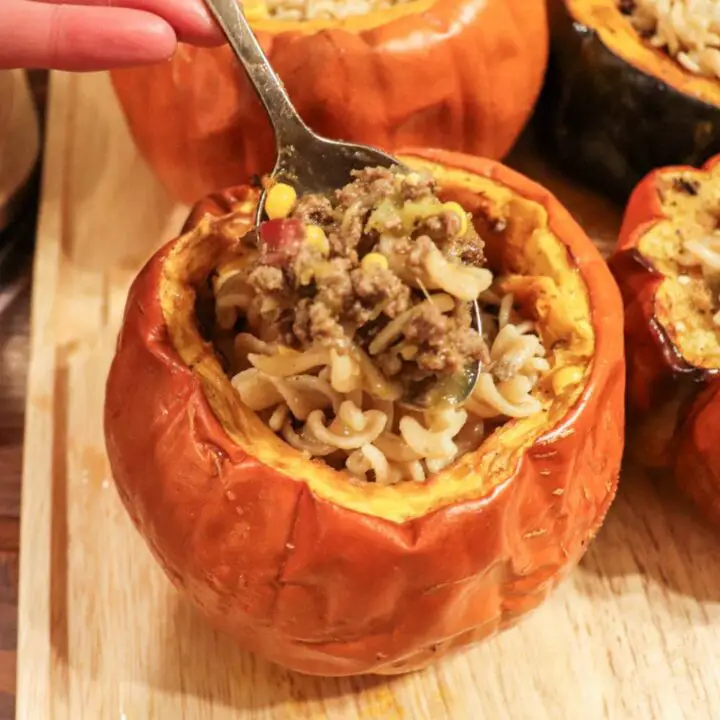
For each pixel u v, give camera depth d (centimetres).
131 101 55
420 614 42
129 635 48
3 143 59
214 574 43
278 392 43
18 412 54
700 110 54
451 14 53
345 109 53
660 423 49
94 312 55
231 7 48
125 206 59
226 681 47
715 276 49
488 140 56
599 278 45
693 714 46
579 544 45
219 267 46
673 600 49
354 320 41
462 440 44
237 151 55
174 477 42
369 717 46
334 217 44
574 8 56
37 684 47
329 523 41
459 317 43
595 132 57
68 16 47
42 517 50
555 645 48
